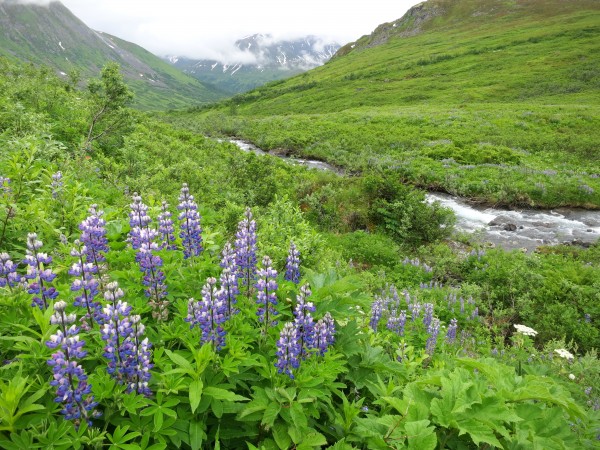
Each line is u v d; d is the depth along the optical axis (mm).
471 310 10664
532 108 52719
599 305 10719
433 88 84500
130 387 2764
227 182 15461
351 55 169500
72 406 2570
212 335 3184
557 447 2834
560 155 30375
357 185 20203
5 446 2393
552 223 20094
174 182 12180
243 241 4262
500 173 25109
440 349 6688
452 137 37781
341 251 13625
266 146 42406
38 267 3279
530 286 11852
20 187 5523
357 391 3859
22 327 2986
